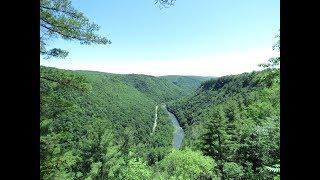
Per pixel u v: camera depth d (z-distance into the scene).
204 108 161.62
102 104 135.38
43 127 11.72
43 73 10.50
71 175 21.03
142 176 29.25
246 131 32.84
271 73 12.96
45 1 9.86
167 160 33.91
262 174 21.23
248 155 30.80
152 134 133.75
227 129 38.44
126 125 130.75
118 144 30.64
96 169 25.91
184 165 32.16
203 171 31.95
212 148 34.88
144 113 162.12
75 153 26.00
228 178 30.88
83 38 10.61
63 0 10.09
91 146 27.03
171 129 150.50
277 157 17.91
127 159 30.34
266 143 20.14
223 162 33.44
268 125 18.11
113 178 27.91
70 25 10.24
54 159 12.51
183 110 182.50
